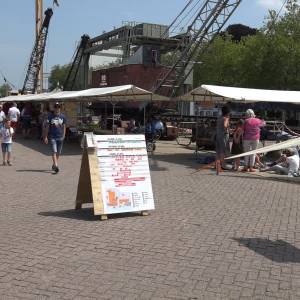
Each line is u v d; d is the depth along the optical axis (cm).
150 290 525
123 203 850
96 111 3525
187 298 506
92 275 566
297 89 4262
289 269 599
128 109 3088
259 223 825
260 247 688
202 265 607
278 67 4222
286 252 668
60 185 1181
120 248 670
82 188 895
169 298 505
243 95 1791
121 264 605
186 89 3947
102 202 833
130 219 838
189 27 3703
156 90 3750
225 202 998
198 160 1744
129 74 3953
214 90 1831
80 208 909
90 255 638
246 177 1373
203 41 3759
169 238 722
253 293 523
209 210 918
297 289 536
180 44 3850
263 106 2208
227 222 827
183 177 1352
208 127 2006
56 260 615
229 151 1427
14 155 1853
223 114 1419
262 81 4325
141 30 4256
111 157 855
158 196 1055
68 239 708
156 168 1552
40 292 513
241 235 748
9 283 536
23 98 3272
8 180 1243
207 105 2209
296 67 4197
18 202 970
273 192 1125
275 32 4356
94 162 846
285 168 1469
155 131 2102
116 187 850
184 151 2164
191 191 1122
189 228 782
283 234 759
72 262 609
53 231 750
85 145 864
